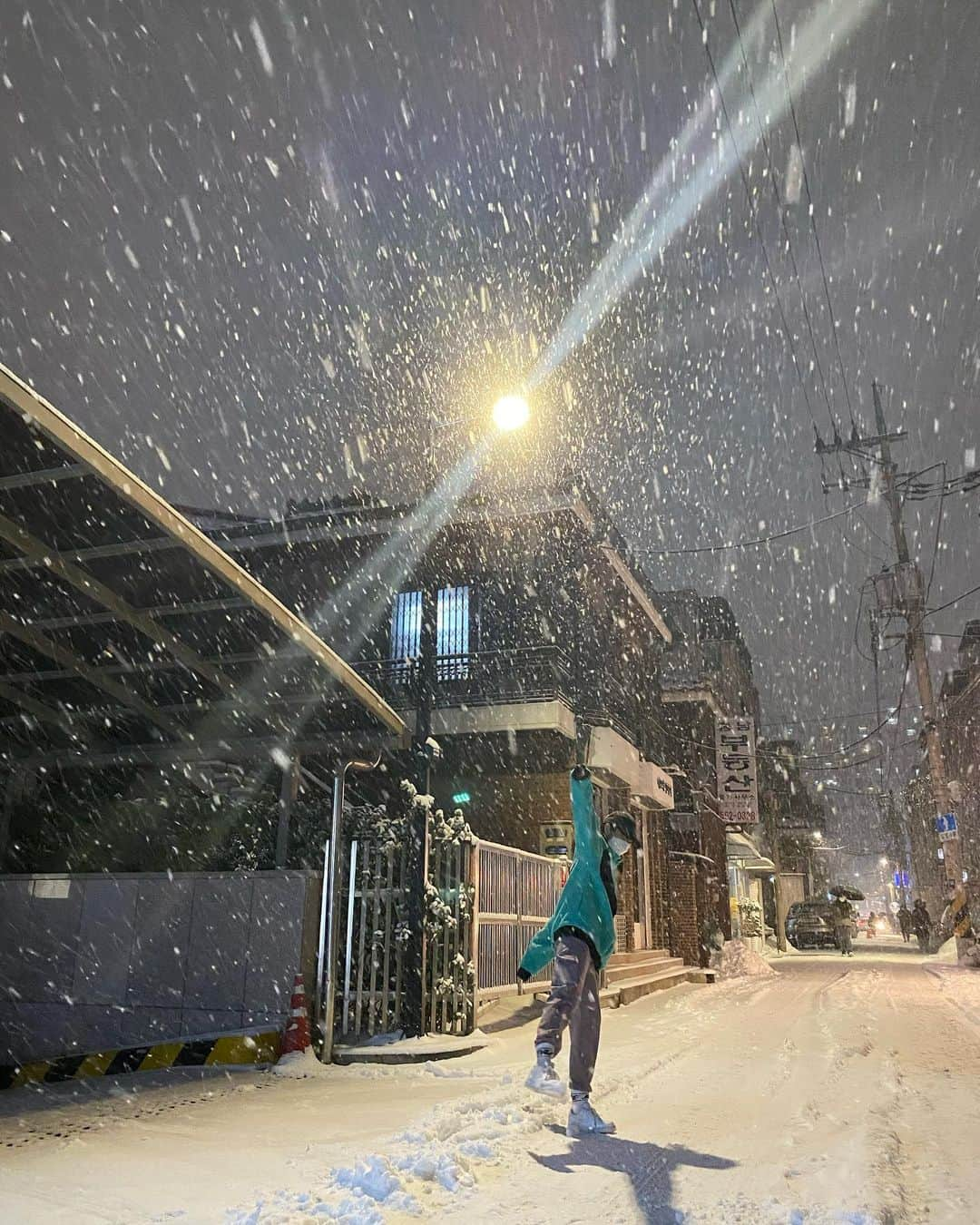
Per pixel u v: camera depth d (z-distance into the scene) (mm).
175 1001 7809
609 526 17859
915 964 24172
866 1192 3307
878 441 24328
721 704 27703
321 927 7668
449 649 16359
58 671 9711
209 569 7965
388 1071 6742
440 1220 3064
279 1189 3473
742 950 21219
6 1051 8172
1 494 7258
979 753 27906
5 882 8742
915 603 23312
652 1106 5074
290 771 10539
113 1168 3824
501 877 10055
